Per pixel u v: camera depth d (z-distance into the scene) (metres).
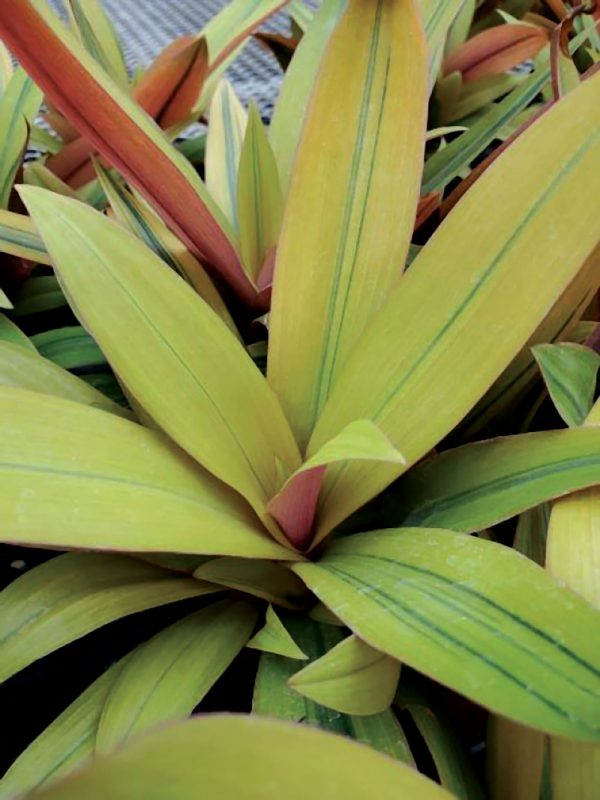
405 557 0.20
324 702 0.18
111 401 0.27
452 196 0.31
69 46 0.23
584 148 0.22
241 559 0.24
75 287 0.23
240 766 0.11
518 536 0.24
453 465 0.24
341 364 0.26
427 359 0.23
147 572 0.24
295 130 0.35
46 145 0.43
